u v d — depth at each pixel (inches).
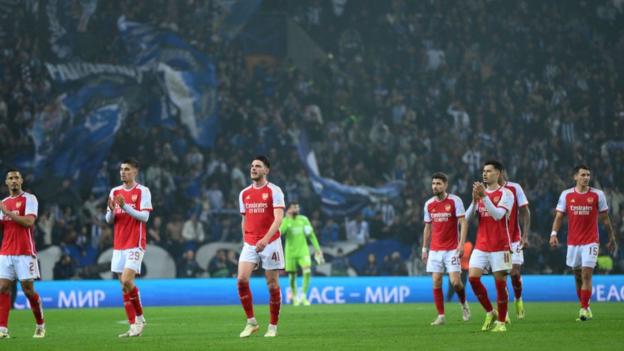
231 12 3538.4
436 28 3831.2
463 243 1454.2
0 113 3031.5
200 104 3336.6
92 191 3070.9
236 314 1978.3
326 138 3486.7
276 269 1224.2
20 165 3009.4
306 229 2385.6
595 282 2630.4
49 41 3166.8
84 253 2898.6
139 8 3336.6
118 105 3201.3
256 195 1223.5
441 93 3695.9
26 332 1441.9
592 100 3814.0
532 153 3609.7
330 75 3656.5
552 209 3390.7
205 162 3255.4
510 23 3892.7
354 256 3139.8
